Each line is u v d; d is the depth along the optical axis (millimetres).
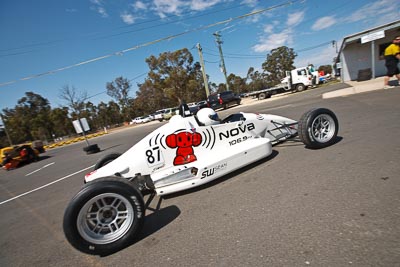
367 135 3867
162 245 2082
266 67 56219
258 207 2357
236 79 72500
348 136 4031
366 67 16484
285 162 3439
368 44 16109
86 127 10422
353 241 1631
